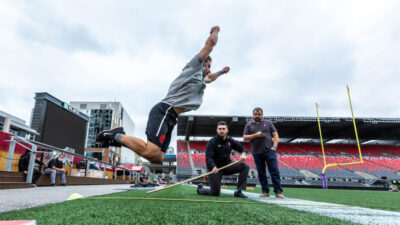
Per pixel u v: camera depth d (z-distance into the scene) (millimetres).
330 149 30703
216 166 3604
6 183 4641
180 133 31469
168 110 2340
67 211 1515
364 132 28203
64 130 14797
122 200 2270
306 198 4203
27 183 5309
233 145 3619
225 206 2016
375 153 29375
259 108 4055
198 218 1354
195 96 2475
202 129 29406
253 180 24172
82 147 16938
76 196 2488
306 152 29969
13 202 2051
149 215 1410
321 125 26062
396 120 23938
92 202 2057
